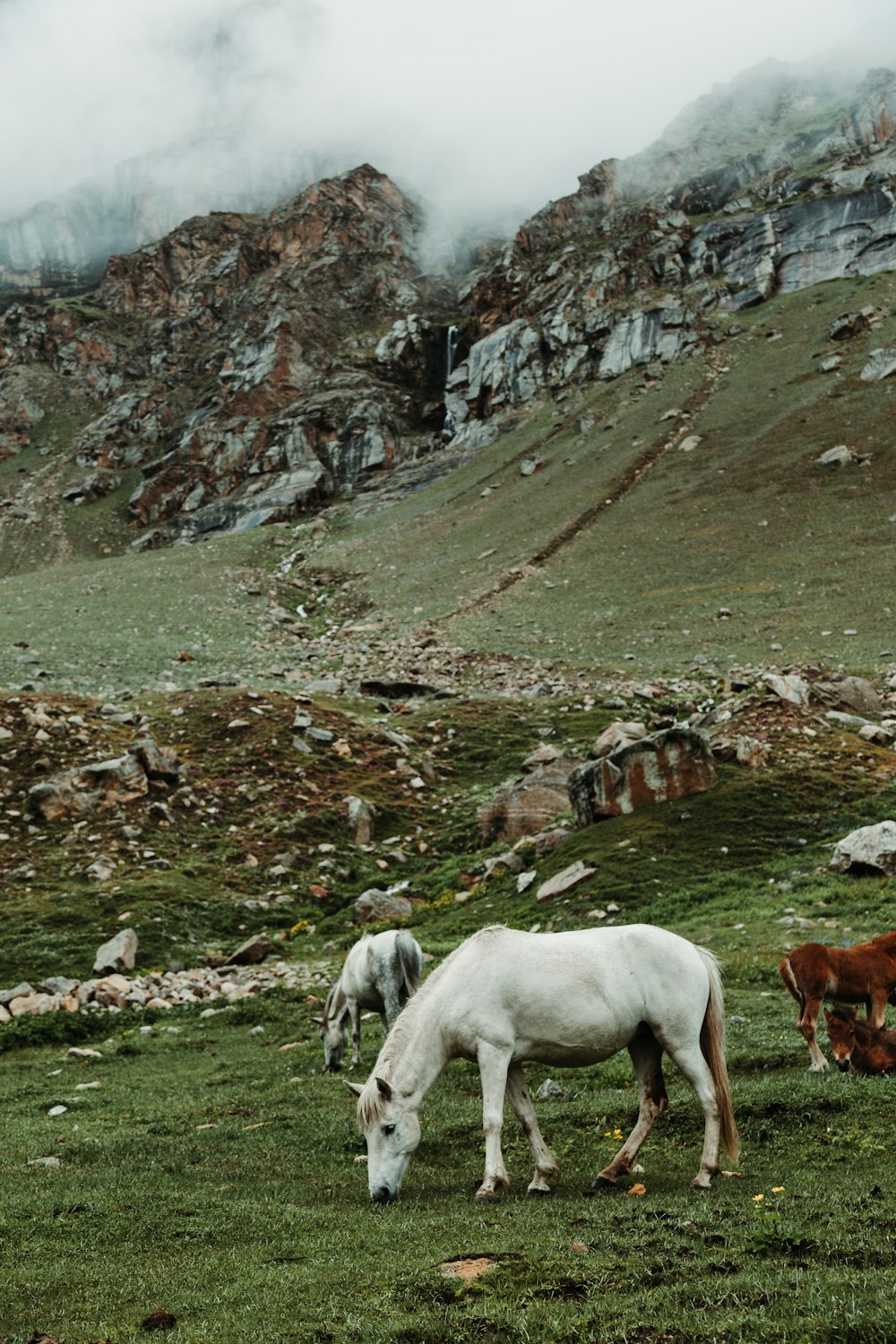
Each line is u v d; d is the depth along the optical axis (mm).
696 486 84562
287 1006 20484
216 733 40000
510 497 99062
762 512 75375
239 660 61719
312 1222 7883
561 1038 8148
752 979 16328
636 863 24172
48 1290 6578
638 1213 6945
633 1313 5250
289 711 41875
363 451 133625
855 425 85000
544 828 31297
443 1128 10961
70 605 78125
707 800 26391
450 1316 5434
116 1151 11039
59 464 160625
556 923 22359
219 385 162875
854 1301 5008
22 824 31672
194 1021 20297
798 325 113188
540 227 158125
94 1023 20281
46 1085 15961
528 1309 5418
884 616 52781
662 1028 8203
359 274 182750
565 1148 9883
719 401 101375
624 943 8375
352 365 155250
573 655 55844
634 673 50312
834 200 128250
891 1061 10688
